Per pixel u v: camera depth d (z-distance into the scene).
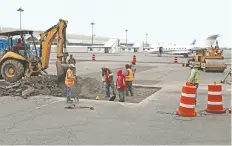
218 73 32.44
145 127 9.35
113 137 8.20
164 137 8.21
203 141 7.84
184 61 56.12
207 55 34.69
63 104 13.20
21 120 10.16
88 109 12.21
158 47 93.81
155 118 10.66
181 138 8.11
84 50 124.38
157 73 30.86
